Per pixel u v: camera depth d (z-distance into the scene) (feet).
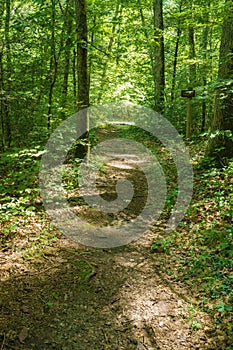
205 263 14.60
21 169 23.30
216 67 35.06
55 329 11.04
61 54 32.65
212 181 22.89
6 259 14.74
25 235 16.92
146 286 13.52
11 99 25.63
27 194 21.68
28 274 13.84
